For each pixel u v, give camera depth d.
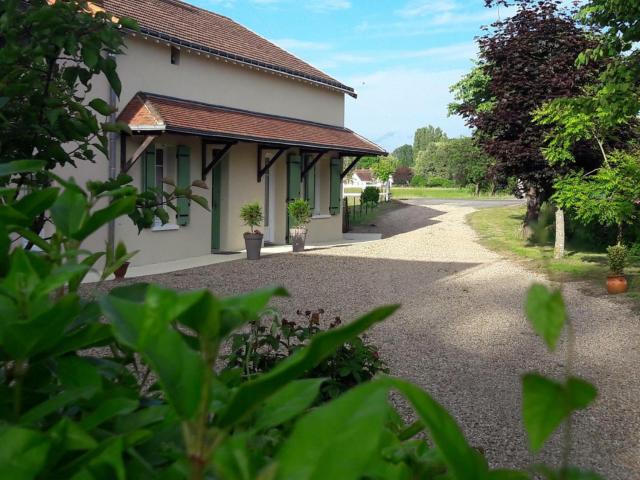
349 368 4.55
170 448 0.78
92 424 0.75
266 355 4.83
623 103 11.13
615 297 11.52
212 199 15.85
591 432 5.44
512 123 17.17
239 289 11.82
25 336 0.74
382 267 15.02
